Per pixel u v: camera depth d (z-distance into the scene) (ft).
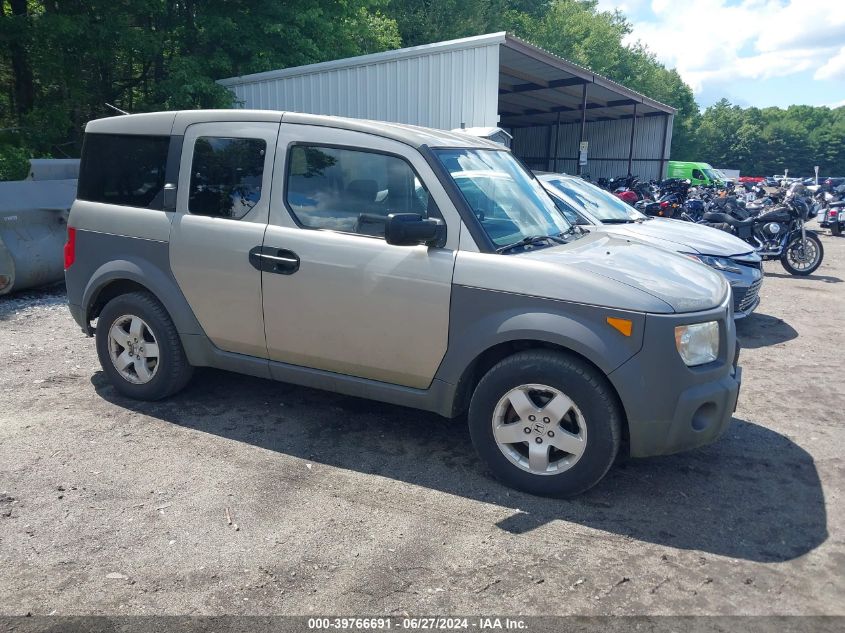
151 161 14.83
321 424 14.69
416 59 43.73
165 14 52.24
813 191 59.93
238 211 13.79
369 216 12.73
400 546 10.16
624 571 9.68
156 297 14.82
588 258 12.19
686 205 44.01
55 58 48.62
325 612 8.63
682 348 10.95
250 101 50.75
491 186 13.25
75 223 15.57
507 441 11.85
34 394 15.83
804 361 20.70
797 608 8.96
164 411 15.06
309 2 56.95
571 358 11.28
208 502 11.29
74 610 8.54
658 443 11.10
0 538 10.05
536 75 65.05
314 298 12.96
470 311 11.73
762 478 12.80
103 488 11.63
